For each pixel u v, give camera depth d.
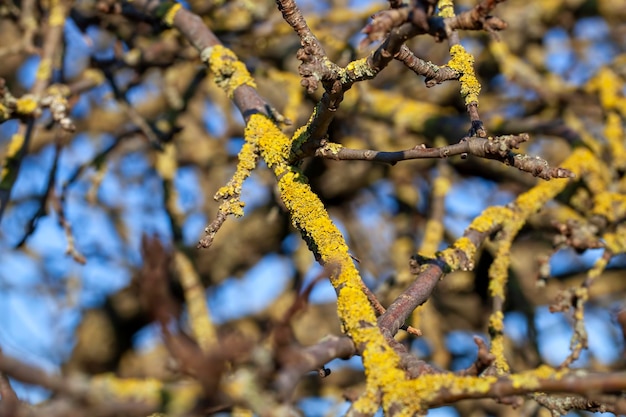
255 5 4.88
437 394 2.08
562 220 4.90
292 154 2.90
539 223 5.16
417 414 2.09
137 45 4.95
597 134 5.48
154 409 1.74
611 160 4.60
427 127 5.09
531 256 5.95
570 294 2.94
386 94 5.37
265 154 3.02
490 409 5.35
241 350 1.71
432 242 4.63
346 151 2.73
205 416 1.96
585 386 1.93
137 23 4.80
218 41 3.80
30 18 4.48
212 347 1.71
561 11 5.50
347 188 5.62
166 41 4.72
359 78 2.38
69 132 3.46
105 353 6.04
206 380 1.68
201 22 3.89
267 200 5.82
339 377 5.65
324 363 2.21
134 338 6.18
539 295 5.81
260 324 5.84
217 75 3.64
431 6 1.91
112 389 1.76
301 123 5.25
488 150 2.39
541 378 1.99
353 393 2.25
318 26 5.06
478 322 5.74
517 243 5.99
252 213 5.89
